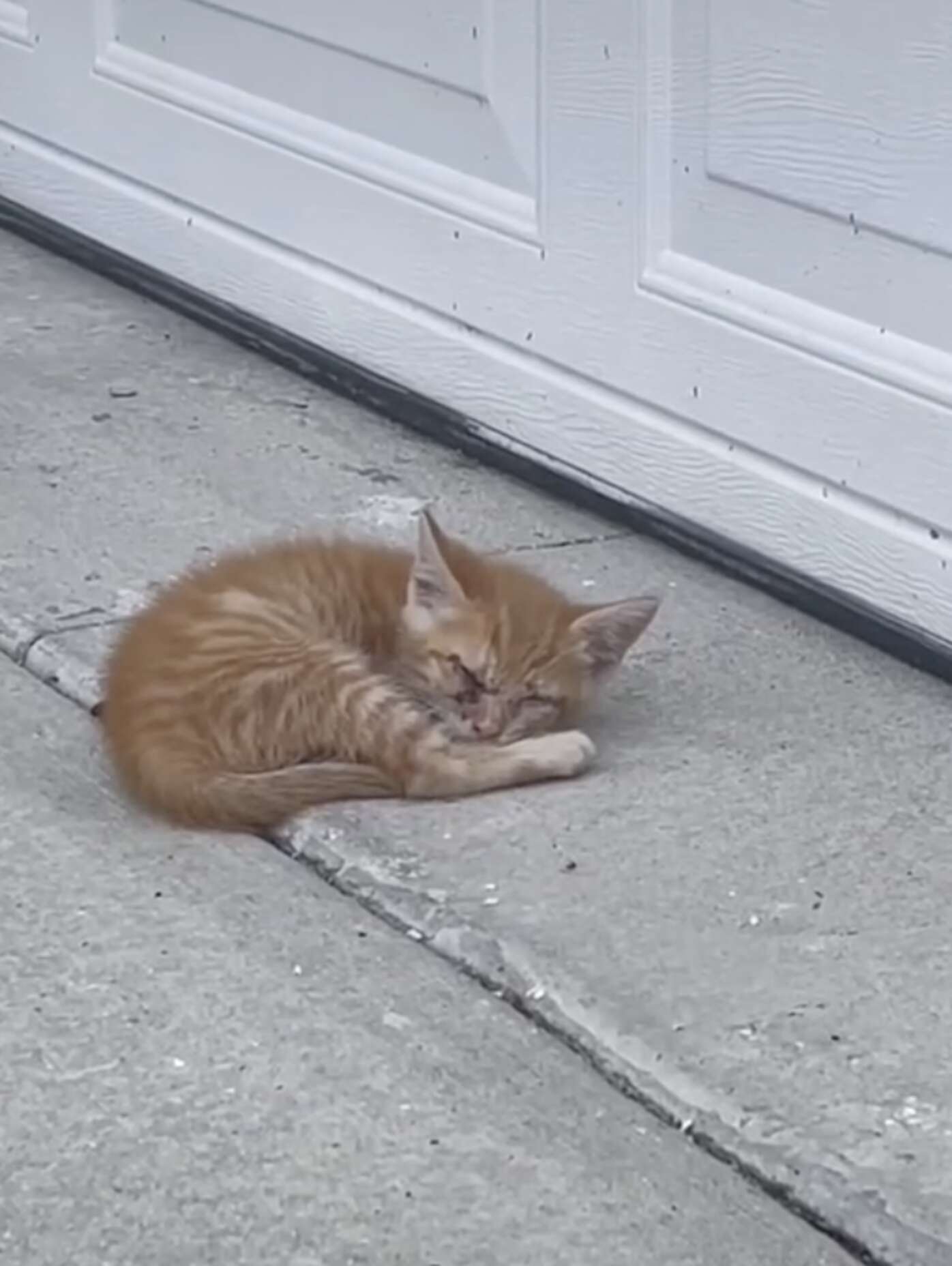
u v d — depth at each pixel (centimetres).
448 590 167
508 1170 137
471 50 192
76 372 211
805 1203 135
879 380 172
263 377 211
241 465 197
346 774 161
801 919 151
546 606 169
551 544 188
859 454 175
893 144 168
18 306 223
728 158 177
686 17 177
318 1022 146
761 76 174
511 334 194
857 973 147
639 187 183
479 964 149
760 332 178
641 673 174
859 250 172
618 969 148
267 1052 144
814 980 147
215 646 164
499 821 159
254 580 168
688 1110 140
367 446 201
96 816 161
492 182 193
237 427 203
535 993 147
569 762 163
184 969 150
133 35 219
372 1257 133
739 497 182
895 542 174
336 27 201
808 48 171
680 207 181
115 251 226
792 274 176
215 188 215
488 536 188
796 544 180
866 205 171
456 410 200
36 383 209
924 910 152
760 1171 137
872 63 168
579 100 185
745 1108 139
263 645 164
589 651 169
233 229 214
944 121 165
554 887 154
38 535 187
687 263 182
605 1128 140
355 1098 141
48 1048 144
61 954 150
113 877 156
